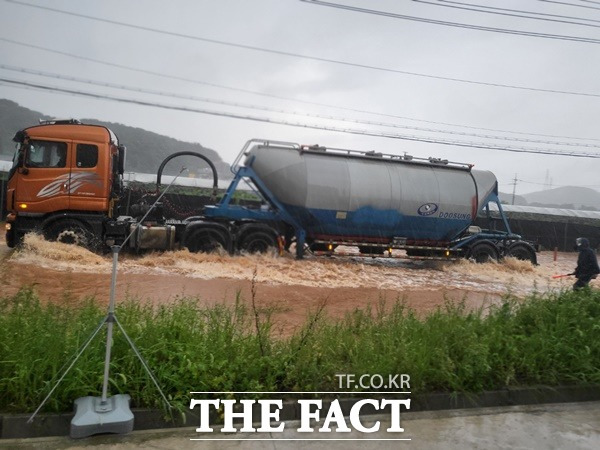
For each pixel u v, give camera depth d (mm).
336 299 10102
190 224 13508
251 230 14047
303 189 14109
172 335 4984
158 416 4164
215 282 10812
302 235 14562
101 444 3812
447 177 15414
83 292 8945
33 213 12164
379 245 15055
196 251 13578
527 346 5691
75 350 4387
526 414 4887
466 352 5254
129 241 12812
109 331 4062
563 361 5641
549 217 28125
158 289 9688
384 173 14781
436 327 5812
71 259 11430
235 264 12805
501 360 5316
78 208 12367
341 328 5906
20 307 5465
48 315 5070
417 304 10172
